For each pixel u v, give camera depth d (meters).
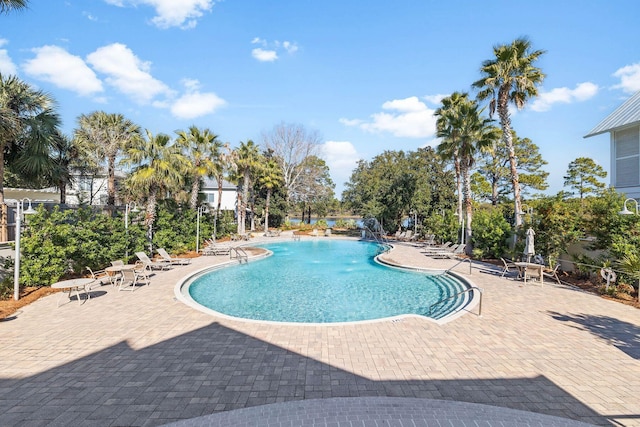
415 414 3.56
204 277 13.25
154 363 4.91
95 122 18.00
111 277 10.62
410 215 32.16
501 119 16.06
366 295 10.98
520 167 38.66
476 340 5.88
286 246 24.75
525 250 11.69
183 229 18.83
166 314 7.38
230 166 27.69
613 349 5.52
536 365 4.90
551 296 9.16
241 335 6.10
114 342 5.74
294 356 5.17
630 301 8.61
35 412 3.65
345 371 4.67
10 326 6.56
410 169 31.31
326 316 8.83
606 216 10.30
